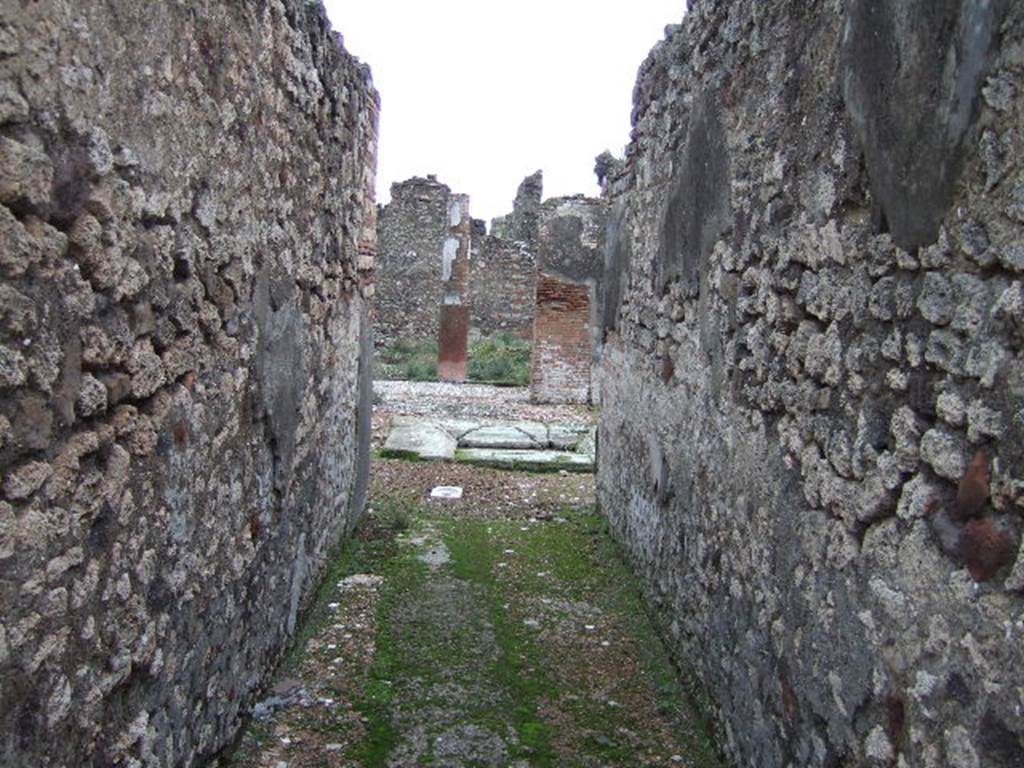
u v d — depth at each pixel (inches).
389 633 160.4
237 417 112.9
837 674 87.0
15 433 60.4
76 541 70.4
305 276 145.9
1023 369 59.2
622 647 159.3
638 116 197.5
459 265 615.8
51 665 67.2
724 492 126.4
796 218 100.5
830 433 90.1
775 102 108.1
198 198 94.8
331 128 161.5
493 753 122.2
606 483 235.1
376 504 247.0
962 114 66.4
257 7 113.0
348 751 120.3
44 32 62.0
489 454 309.4
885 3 79.1
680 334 155.6
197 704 102.5
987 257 63.2
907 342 74.7
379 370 593.0
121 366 77.5
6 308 58.6
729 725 119.7
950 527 67.8
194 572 98.7
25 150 59.9
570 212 421.4
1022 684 58.7
